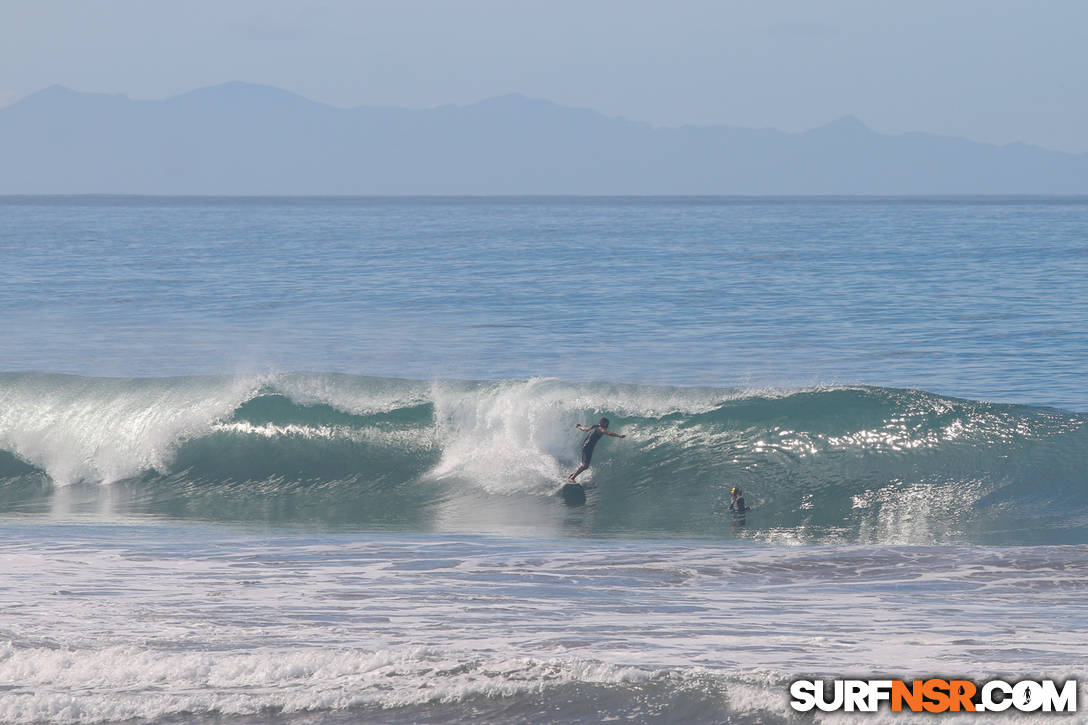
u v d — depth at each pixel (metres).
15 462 83.50
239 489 79.12
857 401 76.69
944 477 70.12
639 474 75.12
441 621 37.22
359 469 79.94
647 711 26.55
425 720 26.56
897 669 30.25
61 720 27.31
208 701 28.02
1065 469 68.81
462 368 114.25
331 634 35.09
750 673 28.69
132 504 75.12
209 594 41.91
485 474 77.81
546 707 26.98
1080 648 33.44
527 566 49.19
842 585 45.38
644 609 39.84
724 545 58.66
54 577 45.59
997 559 50.66
